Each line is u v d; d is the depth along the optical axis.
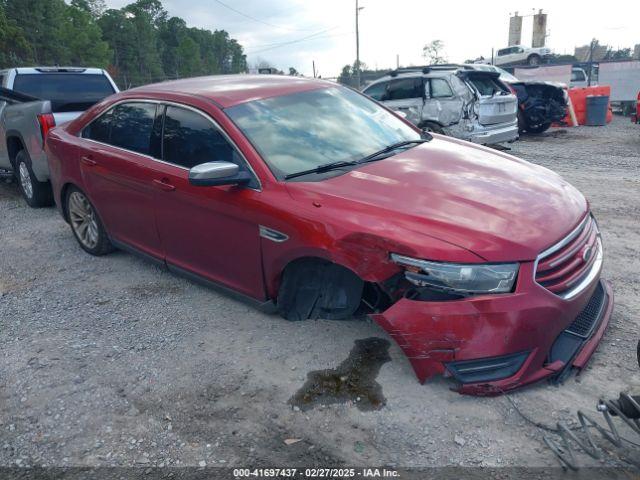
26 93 8.47
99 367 3.80
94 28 75.75
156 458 2.96
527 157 11.80
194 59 97.38
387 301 3.53
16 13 65.50
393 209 3.32
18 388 3.62
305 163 3.95
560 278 3.22
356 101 4.98
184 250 4.50
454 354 3.03
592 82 24.23
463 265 2.99
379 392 3.31
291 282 3.84
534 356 3.07
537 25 58.41
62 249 6.17
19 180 8.10
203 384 3.53
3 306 4.82
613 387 3.24
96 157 5.11
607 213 6.83
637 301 4.29
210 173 3.63
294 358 3.71
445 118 11.62
